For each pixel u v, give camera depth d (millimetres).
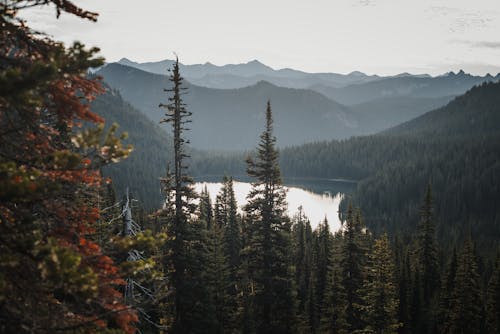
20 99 5133
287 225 28125
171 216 23312
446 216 143125
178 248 22969
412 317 41719
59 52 5711
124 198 17750
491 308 37938
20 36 6590
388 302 28328
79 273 5113
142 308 9266
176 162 23281
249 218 28375
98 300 6520
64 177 6262
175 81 22672
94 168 6062
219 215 49531
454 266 46250
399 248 61219
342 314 31641
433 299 43781
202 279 24328
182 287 22844
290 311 29125
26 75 4934
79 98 7086
